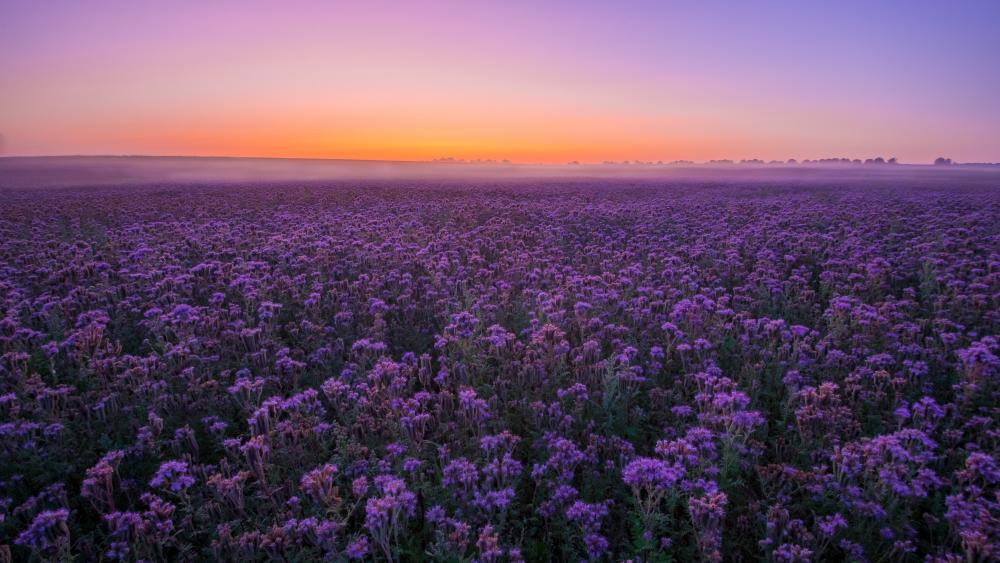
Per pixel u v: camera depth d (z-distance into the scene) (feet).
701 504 15.05
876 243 56.54
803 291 38.50
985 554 13.52
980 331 31.86
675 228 71.77
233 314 34.37
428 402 23.93
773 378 26.32
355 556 14.14
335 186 180.24
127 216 86.33
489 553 13.82
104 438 20.58
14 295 35.35
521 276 44.29
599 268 49.78
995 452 18.61
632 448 19.40
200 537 17.04
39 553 14.64
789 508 17.66
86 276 41.60
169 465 16.94
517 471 17.69
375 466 18.79
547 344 27.04
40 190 161.68
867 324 30.07
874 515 15.75
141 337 32.50
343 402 22.75
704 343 26.76
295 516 16.71
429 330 34.32
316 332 31.50
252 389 22.13
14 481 18.22
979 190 162.20
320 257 47.62
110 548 15.10
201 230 66.64
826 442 20.33
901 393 24.03
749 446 20.24
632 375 23.77
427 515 15.96
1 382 23.56
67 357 26.73
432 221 82.48
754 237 60.80
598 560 15.89
